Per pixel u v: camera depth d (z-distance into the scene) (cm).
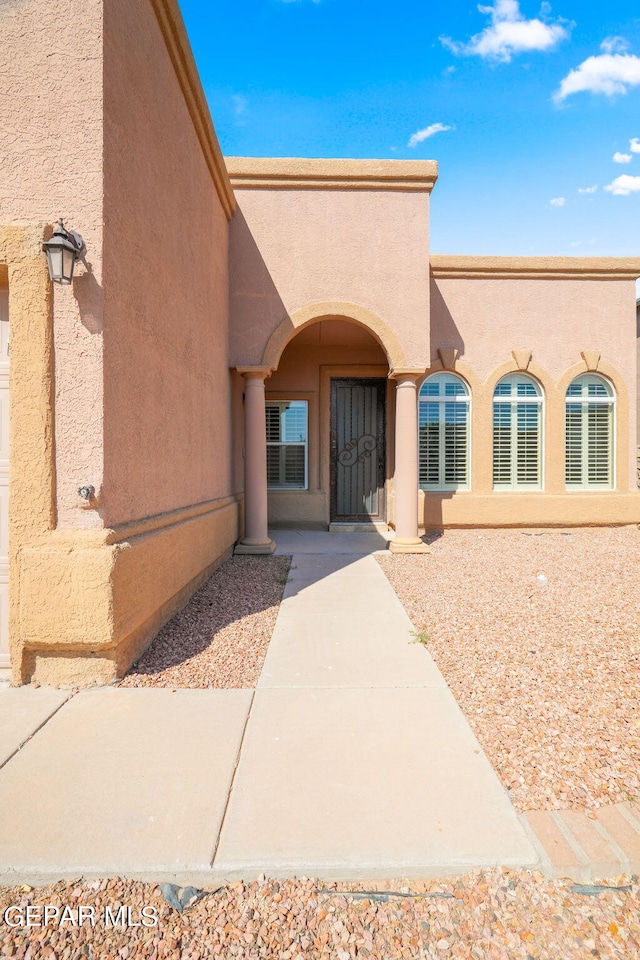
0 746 296
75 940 187
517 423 1068
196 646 453
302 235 856
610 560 787
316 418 1136
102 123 362
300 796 254
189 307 591
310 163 847
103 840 225
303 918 196
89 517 367
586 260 1047
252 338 852
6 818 238
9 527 362
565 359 1056
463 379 1051
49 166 363
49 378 361
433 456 1056
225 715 335
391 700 357
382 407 1154
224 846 222
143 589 418
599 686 372
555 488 1059
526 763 282
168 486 516
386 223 862
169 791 258
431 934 190
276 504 1130
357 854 218
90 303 362
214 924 193
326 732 315
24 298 357
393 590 636
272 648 452
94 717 331
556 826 234
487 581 670
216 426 748
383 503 1152
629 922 194
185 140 569
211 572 704
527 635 474
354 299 859
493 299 1045
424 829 232
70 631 359
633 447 1073
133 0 417
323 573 726
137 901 202
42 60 364
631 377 1070
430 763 282
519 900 203
